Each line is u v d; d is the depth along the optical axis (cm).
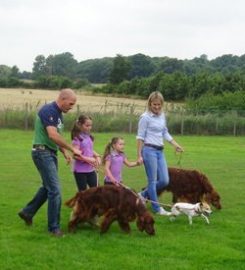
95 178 813
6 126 3014
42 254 648
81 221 743
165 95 5578
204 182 924
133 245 695
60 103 720
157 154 884
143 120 875
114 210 735
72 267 605
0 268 598
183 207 816
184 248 686
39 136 722
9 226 778
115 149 826
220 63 9050
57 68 10319
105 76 9794
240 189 1198
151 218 740
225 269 612
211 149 2348
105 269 601
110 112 3247
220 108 3922
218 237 745
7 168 1490
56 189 724
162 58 8525
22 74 10700
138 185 1262
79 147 798
